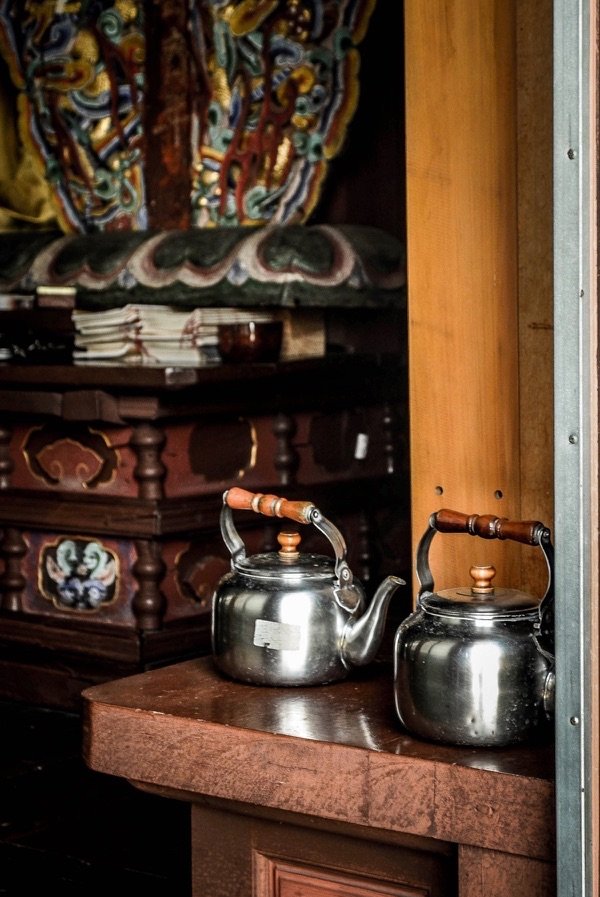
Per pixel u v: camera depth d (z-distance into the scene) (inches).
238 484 208.2
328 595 95.1
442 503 99.7
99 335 211.0
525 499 95.5
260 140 227.8
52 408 198.7
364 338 238.7
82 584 202.7
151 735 89.0
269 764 84.0
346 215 235.1
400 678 83.0
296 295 209.5
